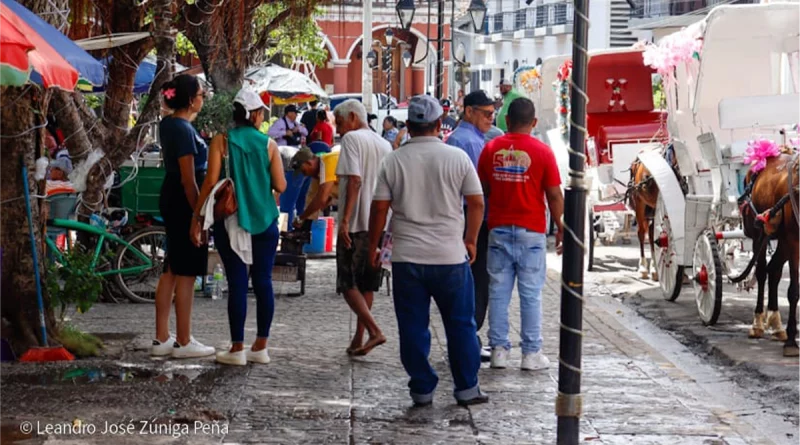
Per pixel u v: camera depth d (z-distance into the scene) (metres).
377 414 9.48
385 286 16.89
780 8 15.30
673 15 44.88
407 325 9.64
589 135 20.77
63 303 12.04
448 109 31.19
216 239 11.09
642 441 8.85
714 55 16.11
